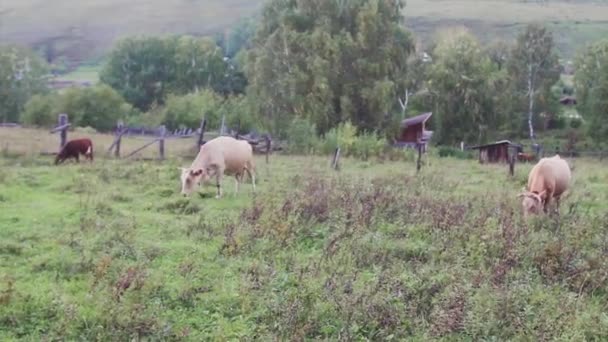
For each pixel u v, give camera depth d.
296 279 9.88
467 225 12.44
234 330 8.46
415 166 30.16
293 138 37.47
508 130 72.81
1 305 8.71
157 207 14.86
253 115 53.00
